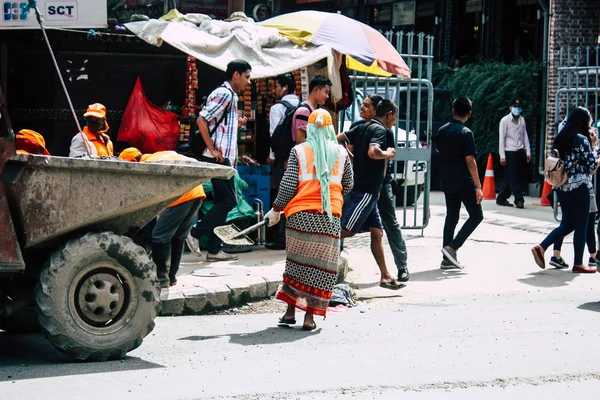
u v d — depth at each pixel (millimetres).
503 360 8008
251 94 14734
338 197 9219
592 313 10227
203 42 13156
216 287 10430
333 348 8414
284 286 9312
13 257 7305
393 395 6855
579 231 12758
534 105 23656
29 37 13531
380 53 14227
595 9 22562
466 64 27656
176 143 13719
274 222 9438
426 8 29062
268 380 7203
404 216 15633
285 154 12922
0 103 7297
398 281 12102
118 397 6645
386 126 11383
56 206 7488
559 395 6984
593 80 22391
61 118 13773
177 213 10109
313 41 13836
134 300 7793
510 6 27125
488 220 17922
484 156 24734
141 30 13250
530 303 10812
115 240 7664
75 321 7555
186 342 8625
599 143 15000
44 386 6918
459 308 10500
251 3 30297
